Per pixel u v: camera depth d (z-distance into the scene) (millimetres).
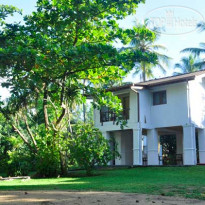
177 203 7348
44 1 15172
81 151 17828
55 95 17594
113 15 15539
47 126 18234
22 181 15445
